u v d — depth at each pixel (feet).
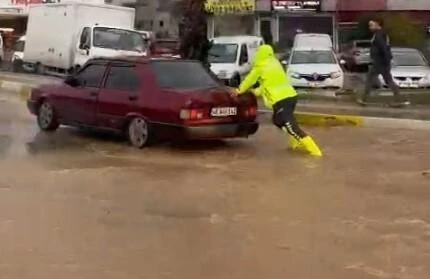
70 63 94.48
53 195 28.99
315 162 37.19
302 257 21.30
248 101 41.01
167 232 23.86
